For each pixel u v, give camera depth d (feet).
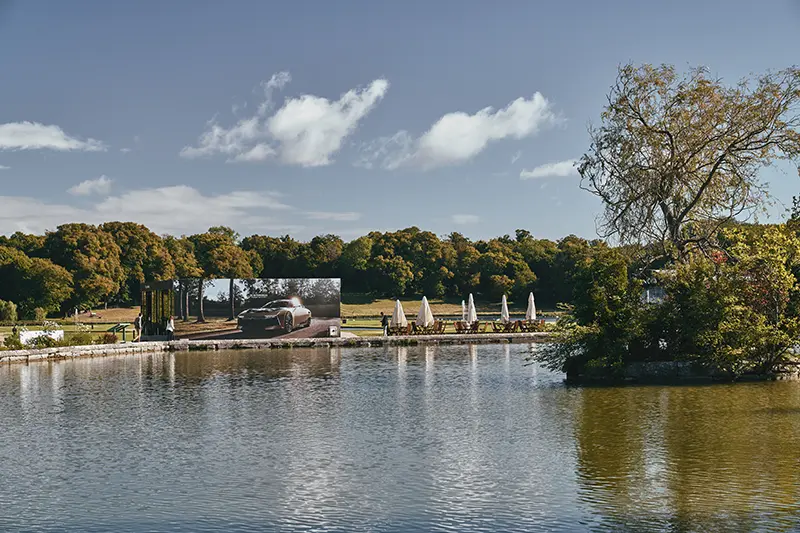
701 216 116.47
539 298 351.67
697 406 76.59
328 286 169.17
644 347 101.55
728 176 114.32
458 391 88.58
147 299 182.70
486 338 169.58
